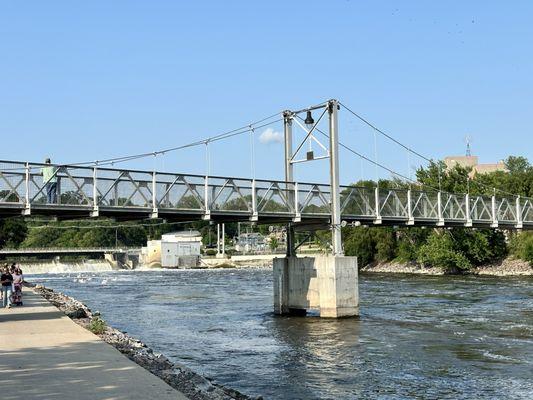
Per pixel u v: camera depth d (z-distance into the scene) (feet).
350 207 137.28
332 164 130.00
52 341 63.31
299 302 129.70
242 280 294.87
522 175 337.93
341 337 98.07
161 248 537.65
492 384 64.69
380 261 358.43
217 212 114.01
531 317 120.57
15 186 92.12
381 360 78.33
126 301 177.68
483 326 108.37
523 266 289.12
